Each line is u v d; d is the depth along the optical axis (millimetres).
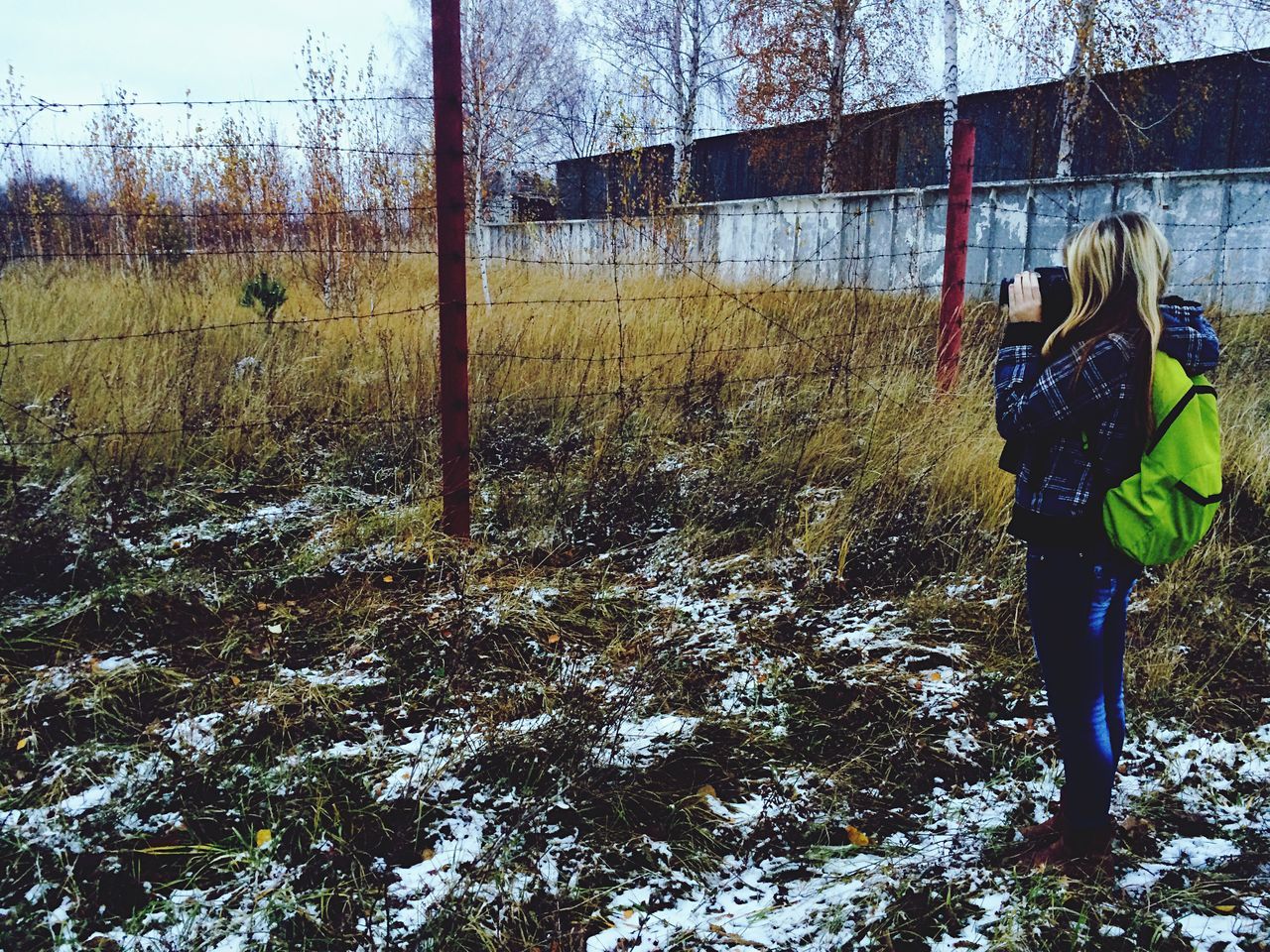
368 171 10258
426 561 4148
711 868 2443
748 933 2189
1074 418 2041
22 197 9023
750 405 5914
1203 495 1963
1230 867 2371
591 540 4520
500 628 3605
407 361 5973
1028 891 2277
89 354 5715
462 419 4191
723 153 20141
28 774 2689
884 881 2355
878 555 4328
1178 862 2412
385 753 2854
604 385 6238
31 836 2420
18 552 3758
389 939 2127
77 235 9984
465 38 16703
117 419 4941
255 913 2193
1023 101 15406
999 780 2799
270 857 2389
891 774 2852
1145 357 1978
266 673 3266
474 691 3230
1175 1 13422
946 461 4820
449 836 2510
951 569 4266
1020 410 2100
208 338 6609
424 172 10805
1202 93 13625
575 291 10414
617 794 2662
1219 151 13742
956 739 3016
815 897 2318
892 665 3461
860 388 5836
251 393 5605
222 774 2695
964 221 5770
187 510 4582
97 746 2791
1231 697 3262
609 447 5230
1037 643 2238
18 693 3008
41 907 2217
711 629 3707
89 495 4352
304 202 10227
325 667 3328
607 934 2188
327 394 5922
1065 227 11633
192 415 5219
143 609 3602
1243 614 3832
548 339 7102
